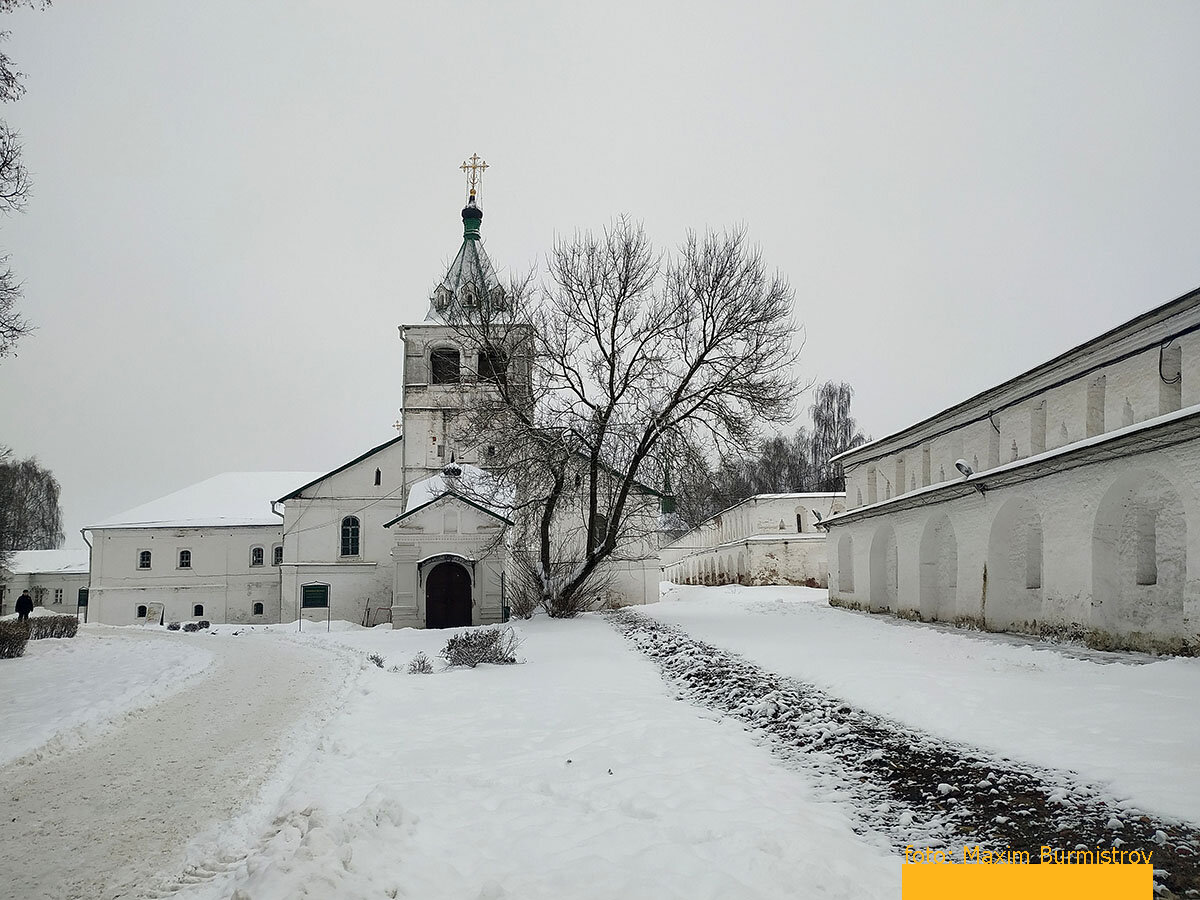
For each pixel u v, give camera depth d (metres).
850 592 29.97
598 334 29.50
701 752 9.26
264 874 5.45
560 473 29.81
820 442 72.25
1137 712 9.05
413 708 13.02
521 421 29.50
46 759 11.08
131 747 11.76
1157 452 13.84
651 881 5.51
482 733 10.98
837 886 5.37
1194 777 6.72
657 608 33.62
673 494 29.47
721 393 28.39
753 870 5.67
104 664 23.09
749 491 53.72
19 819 8.26
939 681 11.77
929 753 8.38
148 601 54.09
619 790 7.79
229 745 11.63
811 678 13.09
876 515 26.67
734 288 28.66
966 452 22.95
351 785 8.37
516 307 30.70
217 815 8.17
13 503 75.00
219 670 21.47
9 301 15.83
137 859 6.97
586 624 27.28
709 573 58.69
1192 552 12.98
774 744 9.77
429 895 5.39
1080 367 17.31
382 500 46.41
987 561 19.67
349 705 13.36
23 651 25.89
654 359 29.06
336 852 5.78
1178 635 13.80
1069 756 7.62
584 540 36.94
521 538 32.53
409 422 43.56
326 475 46.31
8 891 6.32
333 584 45.78
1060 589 16.56
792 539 47.09
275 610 54.34
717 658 16.56
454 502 36.78
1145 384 15.53
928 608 23.53
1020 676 12.23
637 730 10.56
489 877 5.75
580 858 6.02
